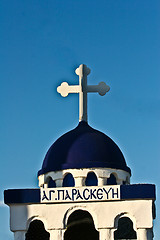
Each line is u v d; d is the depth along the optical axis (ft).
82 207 93.66
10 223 94.89
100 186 93.66
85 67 107.24
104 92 106.83
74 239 106.11
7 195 95.20
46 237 102.53
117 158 99.40
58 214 93.97
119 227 103.30
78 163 96.78
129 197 92.68
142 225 92.02
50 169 98.27
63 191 94.22
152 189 92.58
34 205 94.84
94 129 103.19
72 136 100.27
